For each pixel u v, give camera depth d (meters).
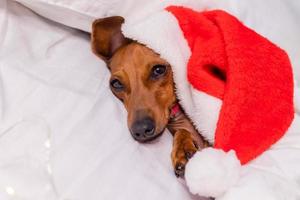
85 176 0.49
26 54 0.57
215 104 0.53
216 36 0.53
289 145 0.54
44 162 0.50
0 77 0.55
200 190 0.47
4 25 0.57
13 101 0.53
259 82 0.52
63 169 0.50
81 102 0.55
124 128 0.55
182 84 0.55
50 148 0.51
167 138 0.57
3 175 0.48
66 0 0.56
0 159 0.49
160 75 0.57
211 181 0.47
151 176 0.50
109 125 0.54
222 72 0.55
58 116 0.53
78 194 0.48
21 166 0.49
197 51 0.53
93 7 0.57
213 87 0.53
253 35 0.54
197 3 0.59
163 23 0.54
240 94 0.51
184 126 0.59
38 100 0.54
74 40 0.61
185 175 0.49
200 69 0.53
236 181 0.48
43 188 0.48
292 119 0.53
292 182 0.50
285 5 0.64
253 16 0.63
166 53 0.54
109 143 0.52
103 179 0.49
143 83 0.58
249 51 0.52
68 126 0.52
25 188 0.48
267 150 0.53
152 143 0.55
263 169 0.51
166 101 0.58
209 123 0.53
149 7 0.58
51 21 0.60
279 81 0.53
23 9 0.59
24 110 0.53
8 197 0.47
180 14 0.54
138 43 0.59
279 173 0.51
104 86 0.58
